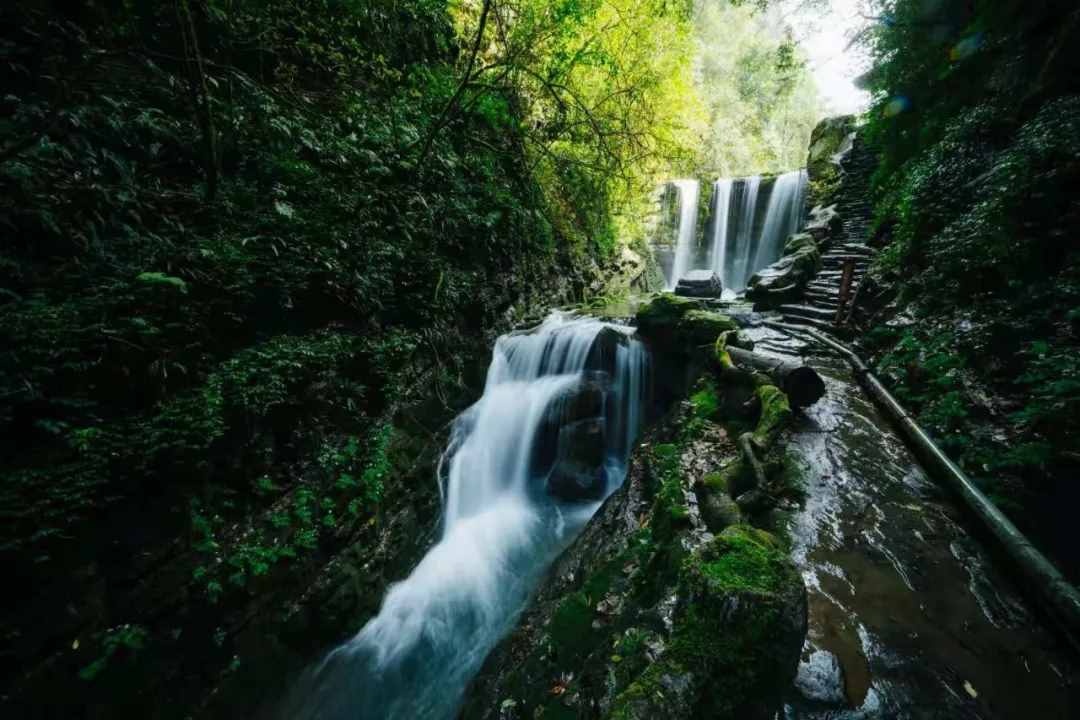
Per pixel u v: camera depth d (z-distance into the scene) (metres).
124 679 2.80
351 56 6.52
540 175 9.59
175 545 3.11
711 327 6.89
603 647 2.93
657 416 7.43
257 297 4.06
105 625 2.72
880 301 7.38
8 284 2.94
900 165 9.56
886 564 2.92
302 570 4.02
